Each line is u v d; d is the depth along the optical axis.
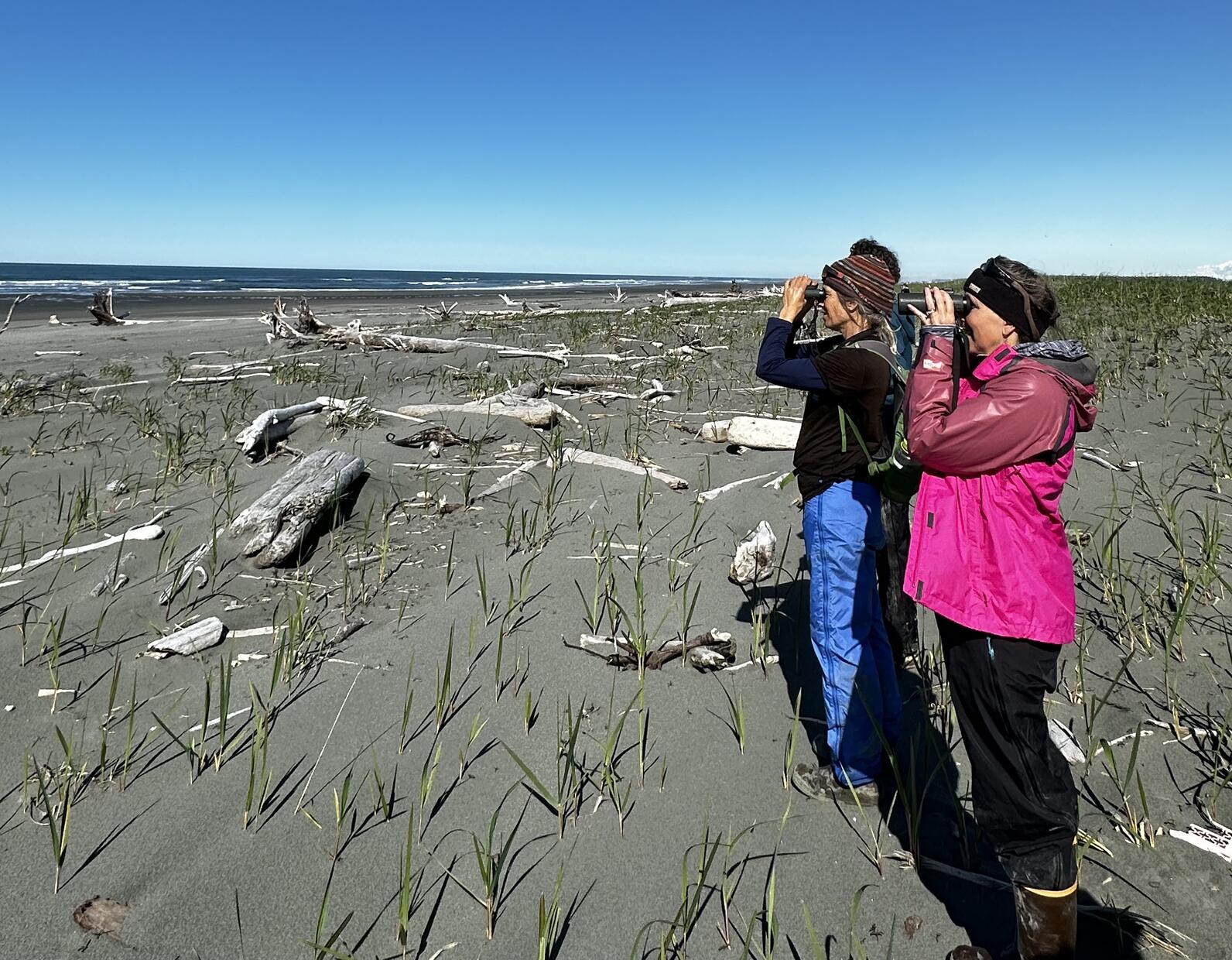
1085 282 20.36
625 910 2.10
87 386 8.98
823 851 2.29
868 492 2.35
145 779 2.58
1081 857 2.22
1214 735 2.67
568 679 3.15
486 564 4.18
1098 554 3.99
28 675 3.19
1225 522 4.20
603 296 48.78
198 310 26.44
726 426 6.54
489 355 11.45
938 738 2.70
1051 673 1.73
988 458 1.70
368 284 77.75
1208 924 1.98
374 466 5.59
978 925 2.03
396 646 3.39
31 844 2.29
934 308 1.90
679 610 3.67
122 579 4.00
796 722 2.54
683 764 2.67
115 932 2.00
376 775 2.37
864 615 2.39
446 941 2.00
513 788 2.54
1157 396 6.75
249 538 4.28
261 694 3.06
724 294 34.66
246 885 2.15
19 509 4.97
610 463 5.72
